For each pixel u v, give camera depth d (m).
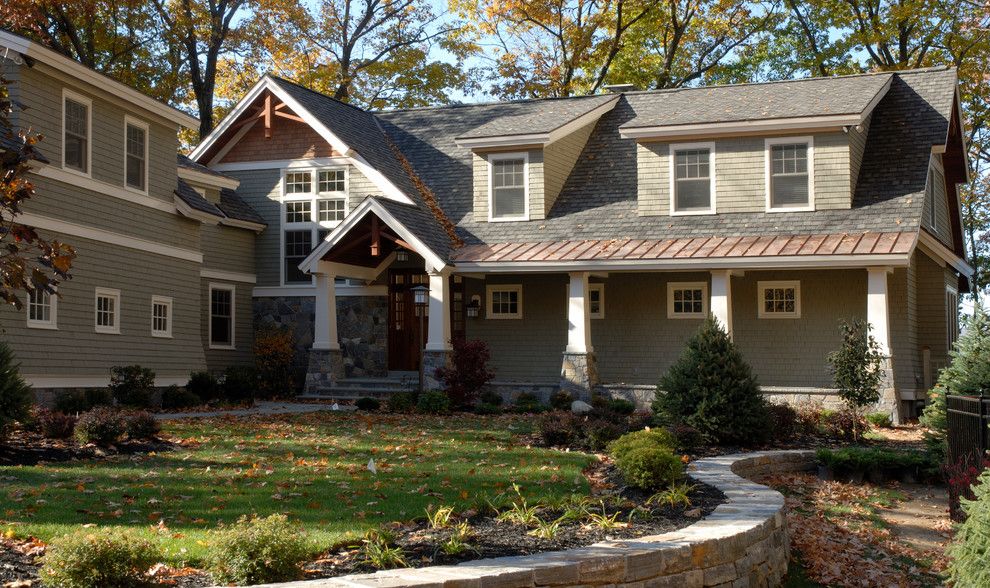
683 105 26.80
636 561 7.59
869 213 22.86
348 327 27.80
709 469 12.69
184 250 24.14
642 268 22.83
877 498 13.64
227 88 38.84
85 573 6.23
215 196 27.12
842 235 22.30
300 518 9.01
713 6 37.69
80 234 20.25
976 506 6.74
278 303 28.36
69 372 19.88
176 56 37.09
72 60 19.52
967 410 11.95
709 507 10.07
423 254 23.95
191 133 39.00
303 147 28.17
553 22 38.31
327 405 23.84
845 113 22.62
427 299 24.53
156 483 10.77
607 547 7.83
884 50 36.56
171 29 35.47
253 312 28.58
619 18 37.75
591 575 7.29
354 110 30.55
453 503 9.79
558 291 25.86
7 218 18.02
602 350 25.30
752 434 16.05
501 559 7.29
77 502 9.53
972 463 11.77
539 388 23.75
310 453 13.63
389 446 14.66
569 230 25.12
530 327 26.03
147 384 21.23
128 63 35.78
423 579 6.50
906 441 17.98
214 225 26.92
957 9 34.34
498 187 26.19
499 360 26.20
